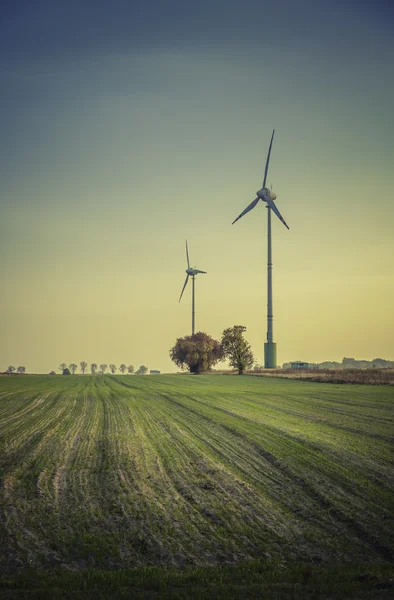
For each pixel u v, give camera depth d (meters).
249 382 81.69
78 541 13.49
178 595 10.54
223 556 12.58
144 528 14.32
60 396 56.47
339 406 40.91
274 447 24.12
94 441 26.86
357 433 27.48
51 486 18.34
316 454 22.33
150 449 24.47
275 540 13.44
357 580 11.14
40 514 15.48
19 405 47.00
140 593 10.66
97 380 96.88
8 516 15.30
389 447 23.61
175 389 66.56
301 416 34.81
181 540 13.52
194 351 137.88
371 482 18.00
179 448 24.59
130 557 12.60
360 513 15.00
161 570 11.75
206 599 10.38
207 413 37.97
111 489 17.92
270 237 137.88
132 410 41.28
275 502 16.30
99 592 10.73
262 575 11.52
